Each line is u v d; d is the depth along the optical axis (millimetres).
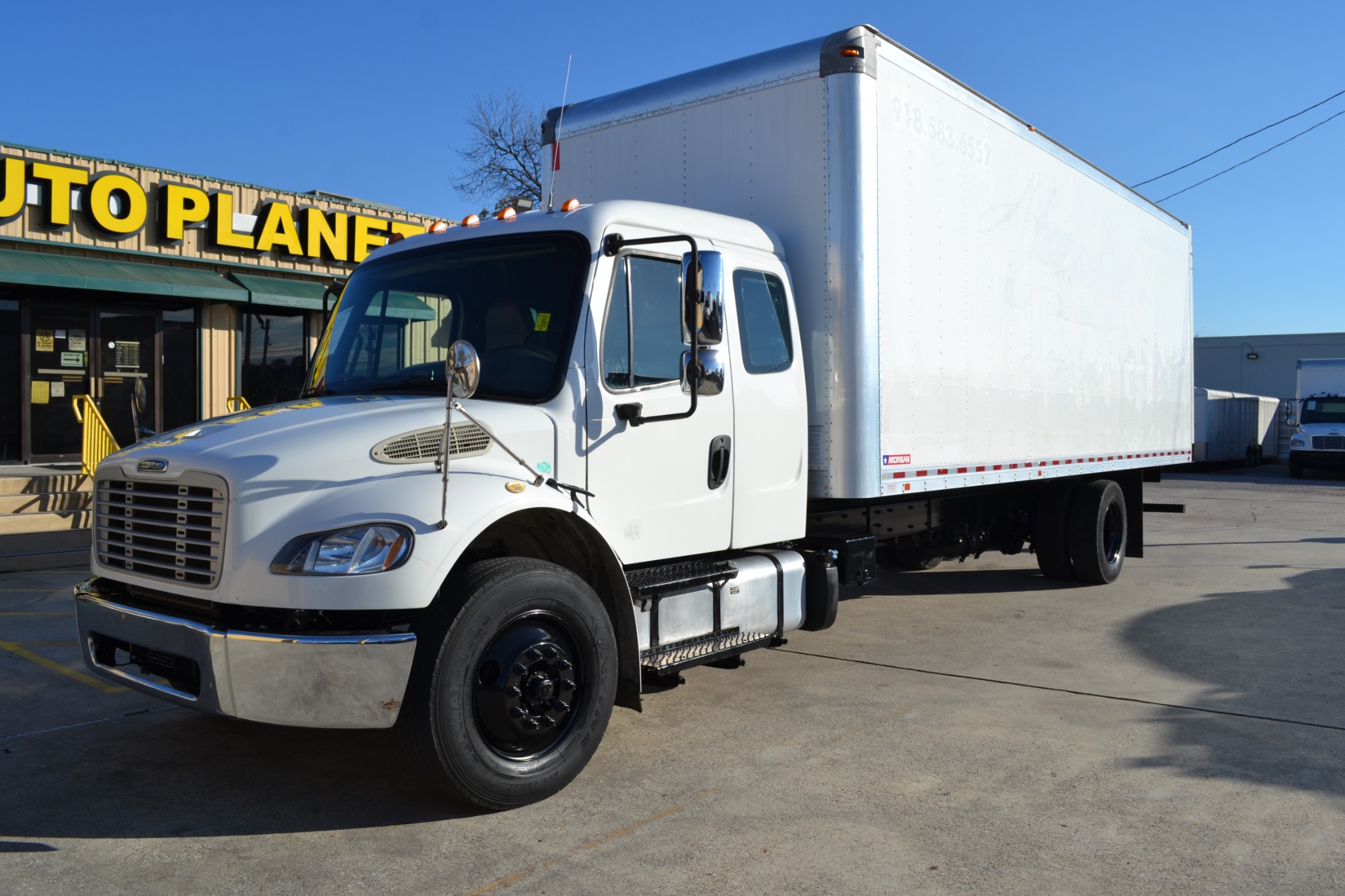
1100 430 9297
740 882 3467
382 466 3902
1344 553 12477
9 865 3598
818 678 6250
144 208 14383
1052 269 8250
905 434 6230
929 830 3908
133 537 4180
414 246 5258
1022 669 6480
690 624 4977
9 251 13367
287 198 16125
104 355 14742
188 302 15461
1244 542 13781
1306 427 30344
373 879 3492
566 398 4457
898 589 9664
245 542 3686
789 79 5953
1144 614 8359
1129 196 9875
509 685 3959
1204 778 4484
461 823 3969
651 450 4816
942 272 6617
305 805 4164
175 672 3906
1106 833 3889
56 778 4477
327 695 3623
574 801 4203
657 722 5316
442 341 4840
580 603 4207
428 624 3832
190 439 4195
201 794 4285
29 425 14102
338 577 3611
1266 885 3465
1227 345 50562
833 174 5766
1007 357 7547
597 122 6934
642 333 4852
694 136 6395
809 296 5852
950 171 6711
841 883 3465
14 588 9289
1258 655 6887
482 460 4113
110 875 3518
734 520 5281
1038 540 9789
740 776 4500
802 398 5711
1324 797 4270
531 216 4934
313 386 5145
